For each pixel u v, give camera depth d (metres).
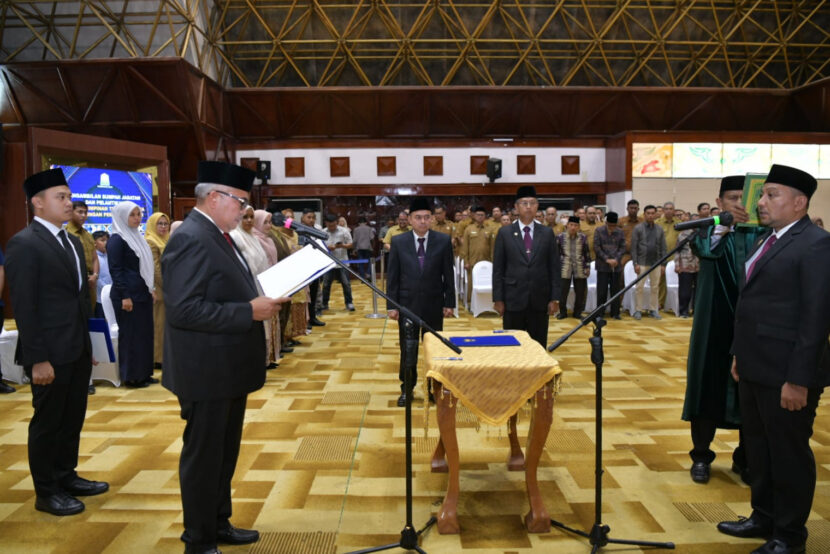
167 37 12.02
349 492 2.82
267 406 4.17
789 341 2.16
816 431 3.59
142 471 3.08
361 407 4.15
